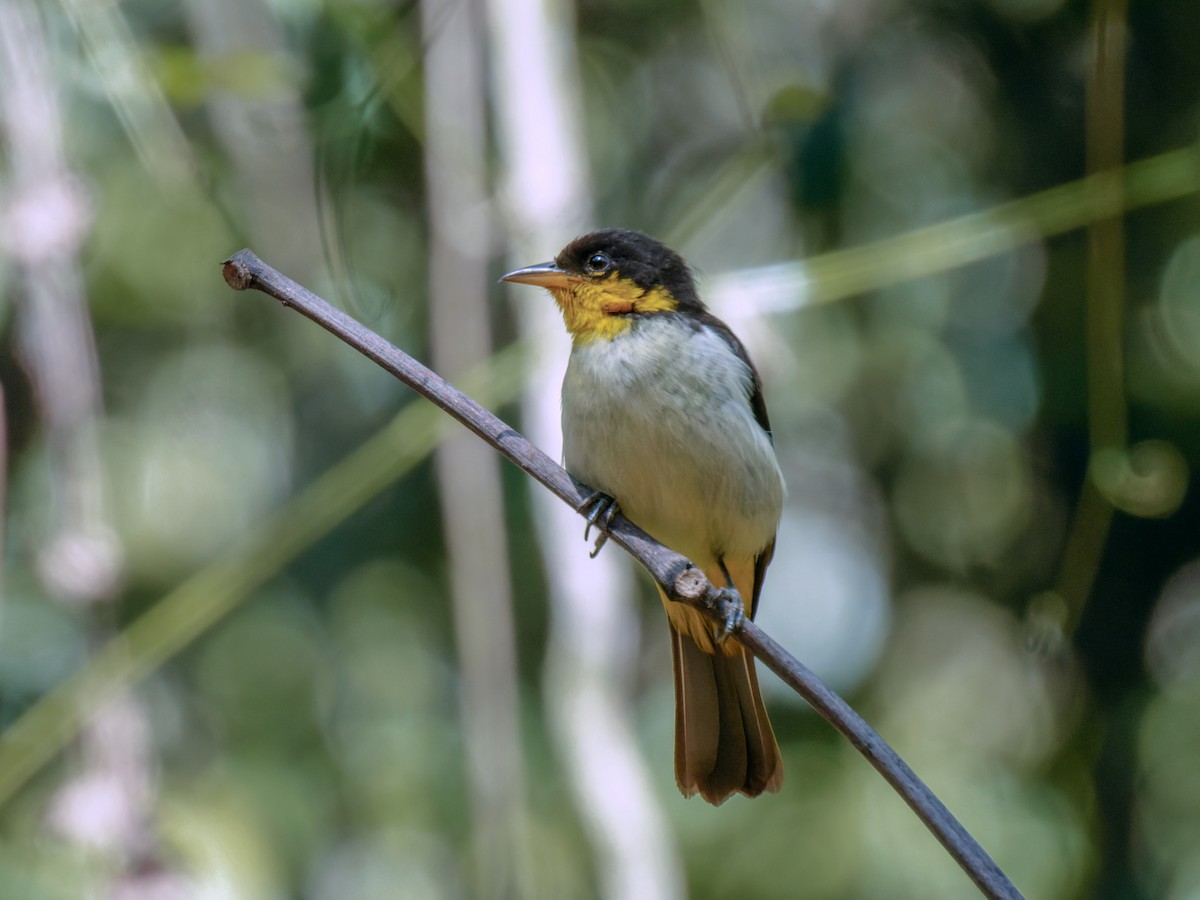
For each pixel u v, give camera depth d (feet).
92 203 27.12
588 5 39.68
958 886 39.50
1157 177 28.04
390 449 28.02
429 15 28.07
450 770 38.68
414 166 34.65
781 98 29.48
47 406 26.05
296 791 37.47
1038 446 39.73
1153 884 38.73
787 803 40.24
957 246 28.17
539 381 30.58
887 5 37.99
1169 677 39.99
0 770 25.63
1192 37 37.11
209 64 28.12
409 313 36.22
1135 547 39.63
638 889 27.86
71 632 33.50
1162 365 37.32
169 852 26.37
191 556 37.58
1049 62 37.81
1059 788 39.88
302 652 39.42
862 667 43.06
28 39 26.05
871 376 40.40
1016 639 40.50
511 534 35.55
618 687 29.30
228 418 38.52
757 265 38.29
